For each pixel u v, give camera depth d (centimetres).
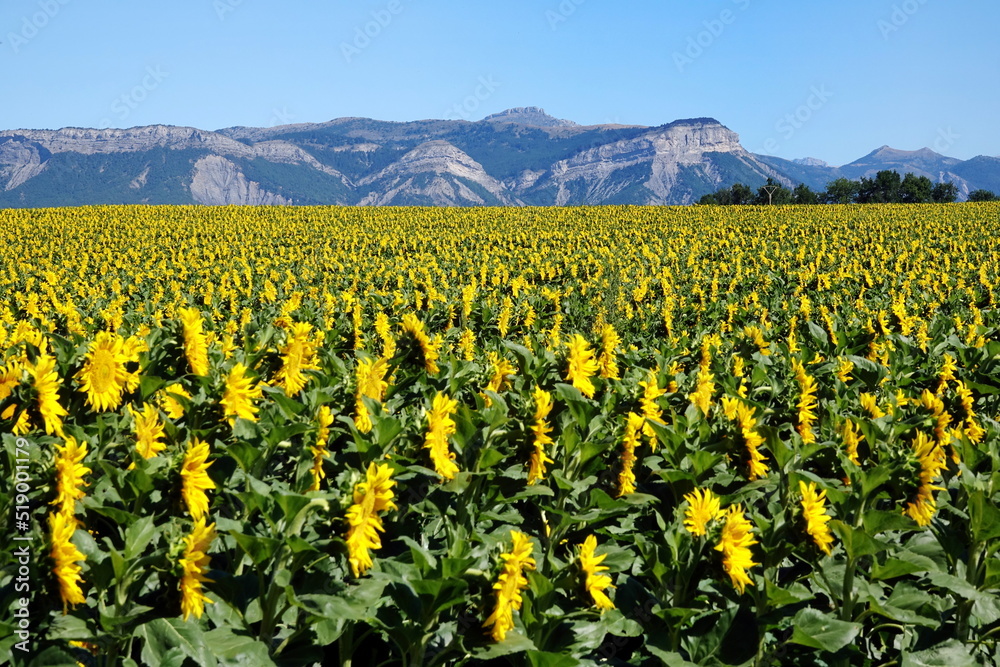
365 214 7550
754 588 434
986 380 849
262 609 385
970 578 466
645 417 554
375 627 395
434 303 1930
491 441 498
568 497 521
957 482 589
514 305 2156
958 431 599
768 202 15138
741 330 1209
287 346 622
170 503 376
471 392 648
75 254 4288
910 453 493
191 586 328
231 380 469
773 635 484
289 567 385
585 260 3659
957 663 441
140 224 6272
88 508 390
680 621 411
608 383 651
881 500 530
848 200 15550
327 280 3072
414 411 503
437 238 5131
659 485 573
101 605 338
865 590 443
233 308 1920
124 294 2784
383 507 366
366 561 358
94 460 441
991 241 4378
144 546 351
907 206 8131
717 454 495
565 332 1788
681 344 1002
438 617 399
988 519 452
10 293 2611
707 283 2783
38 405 416
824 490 468
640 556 486
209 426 480
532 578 379
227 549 437
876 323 1140
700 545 418
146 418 425
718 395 703
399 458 457
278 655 385
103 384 478
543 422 491
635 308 2458
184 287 2889
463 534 431
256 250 4444
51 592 319
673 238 5012
